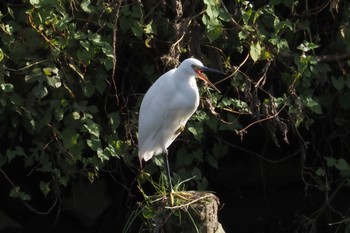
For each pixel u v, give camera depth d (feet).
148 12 32.50
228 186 41.93
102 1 31.14
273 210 40.96
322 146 40.37
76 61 31.50
